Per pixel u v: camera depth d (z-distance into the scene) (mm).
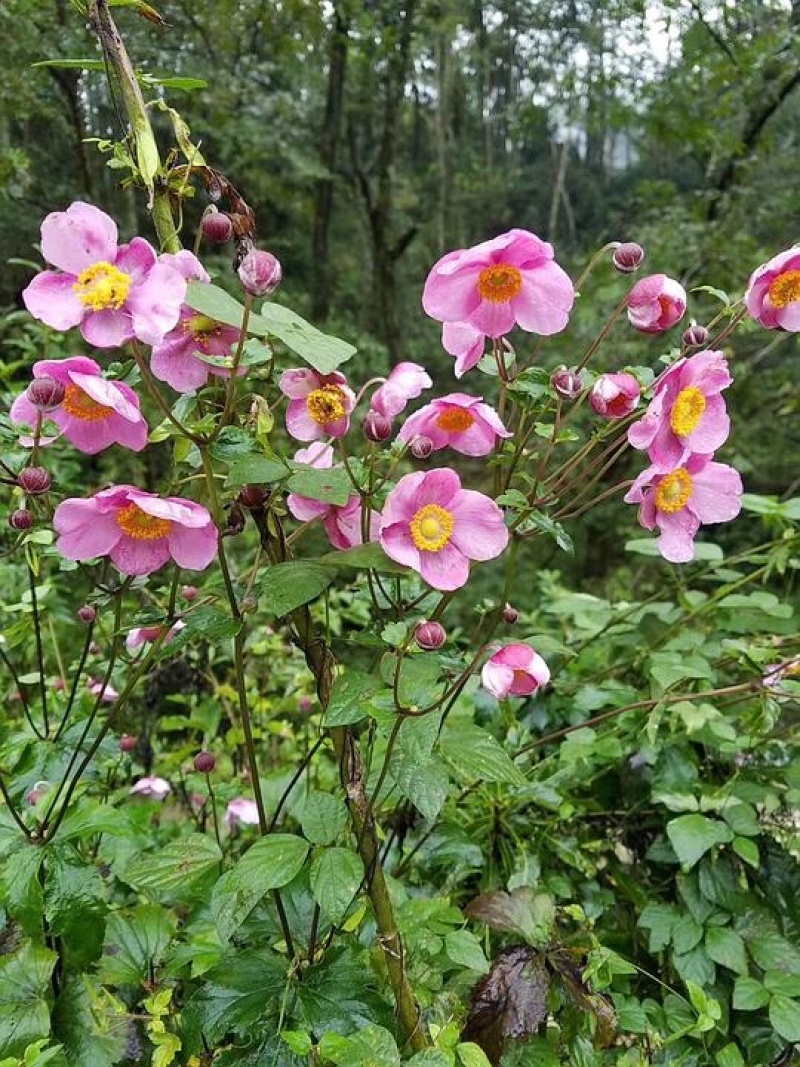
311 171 2436
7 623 765
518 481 497
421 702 330
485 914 455
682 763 584
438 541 347
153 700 712
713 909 547
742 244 2092
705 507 422
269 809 570
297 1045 350
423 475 342
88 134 1763
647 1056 469
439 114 3441
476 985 418
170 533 364
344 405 367
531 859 566
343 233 3578
